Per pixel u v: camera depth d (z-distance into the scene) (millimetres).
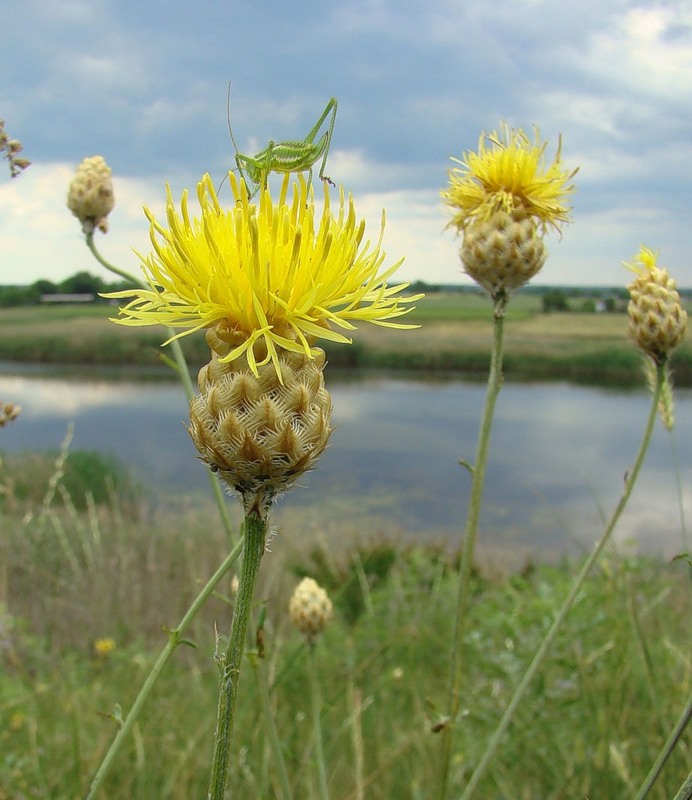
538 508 19609
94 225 4215
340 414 38312
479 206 3678
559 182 3711
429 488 22328
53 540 11555
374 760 5016
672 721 4570
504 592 8477
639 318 3475
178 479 22281
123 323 2014
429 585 9648
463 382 53875
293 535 14289
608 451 27844
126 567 10539
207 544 13523
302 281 2033
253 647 3357
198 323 2020
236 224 2000
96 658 8773
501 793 4547
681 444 28922
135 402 40844
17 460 19297
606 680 4984
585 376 57438
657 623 6367
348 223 2100
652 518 17469
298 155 2111
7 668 7367
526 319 72000
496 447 29125
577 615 5398
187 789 4773
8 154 3145
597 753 4398
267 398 1933
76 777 4445
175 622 10016
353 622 9578
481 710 5223
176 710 6035
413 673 6473
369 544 11625
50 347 62438
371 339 65750
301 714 5191
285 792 3227
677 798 2162
